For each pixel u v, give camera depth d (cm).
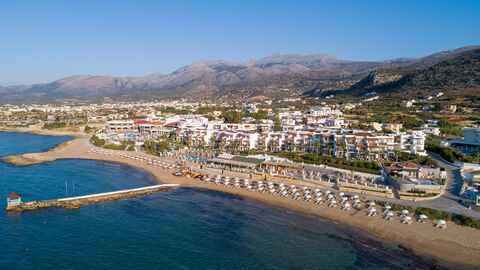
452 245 7175
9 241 7506
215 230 8169
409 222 8169
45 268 6412
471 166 12362
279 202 10150
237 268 6431
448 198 9606
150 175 13938
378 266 6462
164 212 9425
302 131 18475
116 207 9812
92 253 6994
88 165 15988
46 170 14688
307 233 7969
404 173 11238
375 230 8019
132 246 7319
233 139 18688
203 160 15600
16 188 11600
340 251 7081
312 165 13775
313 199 10156
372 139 14838
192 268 6431
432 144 16338
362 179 11488
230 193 11231
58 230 8125
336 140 15538
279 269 6388
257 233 7988
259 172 13088
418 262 6606
